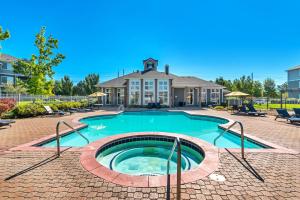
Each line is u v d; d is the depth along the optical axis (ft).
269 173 14.34
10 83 120.78
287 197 11.08
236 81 161.79
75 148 20.57
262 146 23.70
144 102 92.38
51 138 26.21
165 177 13.48
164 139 27.50
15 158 17.52
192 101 103.45
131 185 12.34
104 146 22.48
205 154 18.70
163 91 92.68
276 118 46.11
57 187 12.13
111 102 103.24
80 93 222.07
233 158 17.51
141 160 22.44
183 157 22.74
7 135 28.02
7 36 52.75
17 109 49.21
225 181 13.00
